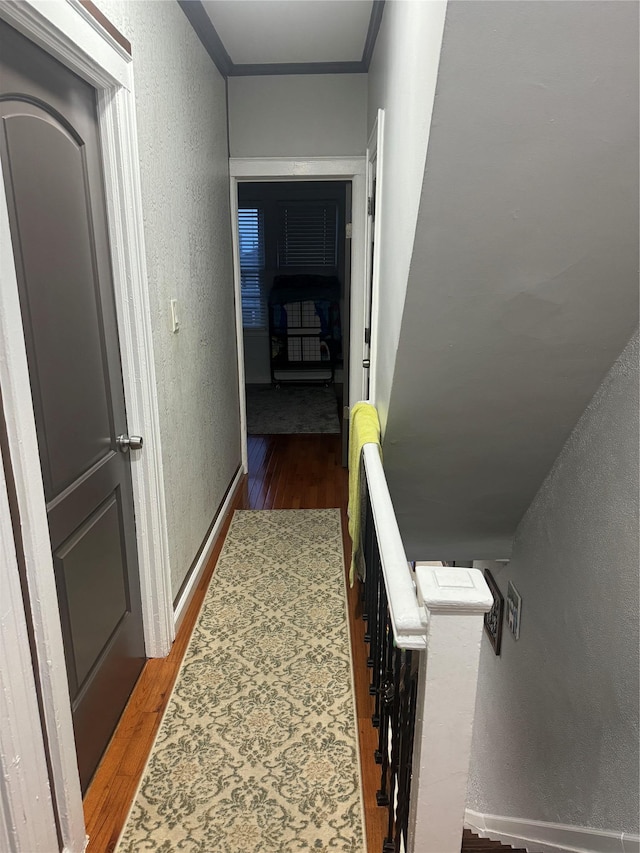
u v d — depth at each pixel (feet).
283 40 9.66
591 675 5.90
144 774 5.48
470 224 4.43
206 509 9.63
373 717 5.90
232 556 9.69
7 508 3.63
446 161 4.00
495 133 3.84
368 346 11.44
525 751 7.85
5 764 3.68
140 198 6.01
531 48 3.42
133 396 6.23
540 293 4.98
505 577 9.29
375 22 8.68
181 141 7.91
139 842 4.83
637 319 5.21
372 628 6.43
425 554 9.43
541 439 6.84
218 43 9.69
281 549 9.94
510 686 8.72
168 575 7.14
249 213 22.49
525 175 4.09
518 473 7.51
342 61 10.75
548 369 5.80
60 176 4.77
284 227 22.63
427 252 4.65
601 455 5.98
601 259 4.68
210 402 9.94
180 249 7.87
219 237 10.69
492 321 5.27
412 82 4.80
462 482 7.84
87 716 5.32
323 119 11.43
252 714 6.23
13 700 3.74
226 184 11.40
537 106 3.70
